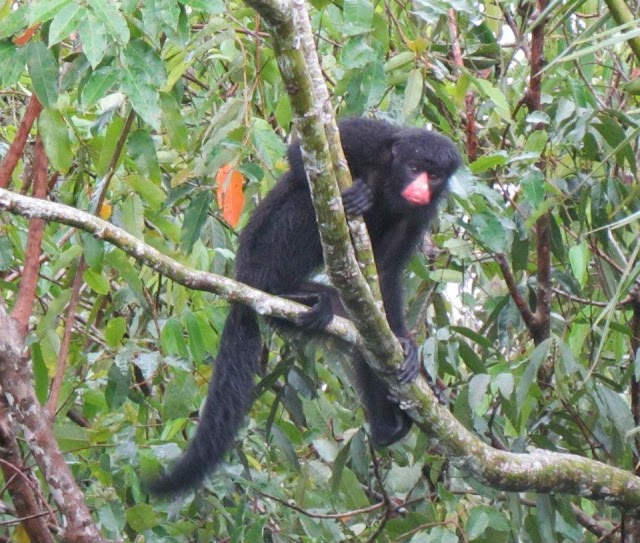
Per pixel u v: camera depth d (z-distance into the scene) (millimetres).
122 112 8172
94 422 9336
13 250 9047
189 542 9219
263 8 4645
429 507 8797
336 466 8570
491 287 10531
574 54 5715
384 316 6320
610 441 8961
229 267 9961
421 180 8344
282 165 9078
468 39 9648
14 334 7078
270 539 8984
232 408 8070
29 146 9945
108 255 7805
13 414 7141
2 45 6594
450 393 9812
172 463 8031
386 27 7973
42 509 7906
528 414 8273
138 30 6891
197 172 7547
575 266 8281
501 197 8477
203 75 10336
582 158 9414
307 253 8547
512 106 9789
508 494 8203
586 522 10023
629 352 9695
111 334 8281
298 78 5047
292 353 8375
